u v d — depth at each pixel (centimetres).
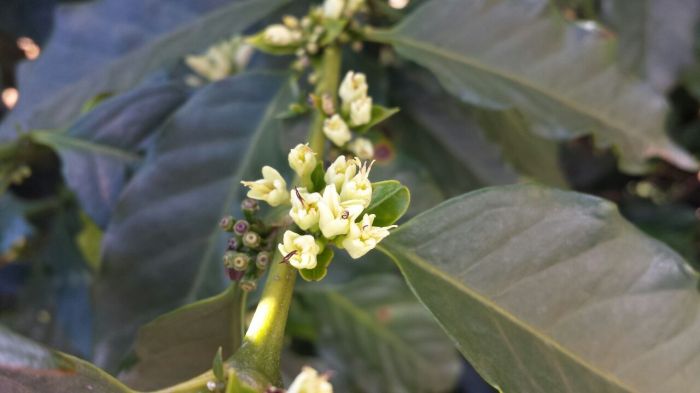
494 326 27
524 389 26
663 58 42
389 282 53
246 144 34
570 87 35
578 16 48
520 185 27
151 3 36
